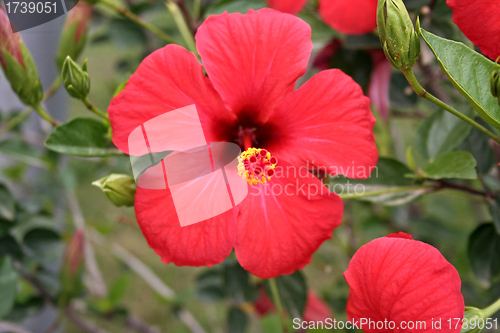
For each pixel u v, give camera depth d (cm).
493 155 52
